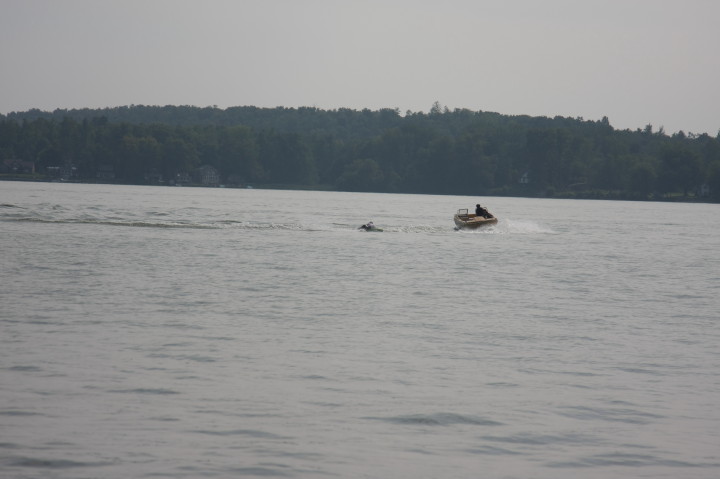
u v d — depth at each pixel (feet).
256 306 272.10
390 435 147.13
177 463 130.41
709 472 134.62
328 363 195.42
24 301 266.77
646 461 138.62
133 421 149.07
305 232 595.06
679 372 197.47
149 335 220.23
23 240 463.42
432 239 569.64
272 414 156.04
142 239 496.23
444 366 196.44
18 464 127.54
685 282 370.73
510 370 194.90
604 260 464.65
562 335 237.86
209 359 195.83
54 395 162.50
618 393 178.09
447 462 135.44
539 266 420.36
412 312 269.23
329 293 305.32
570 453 141.38
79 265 363.56
